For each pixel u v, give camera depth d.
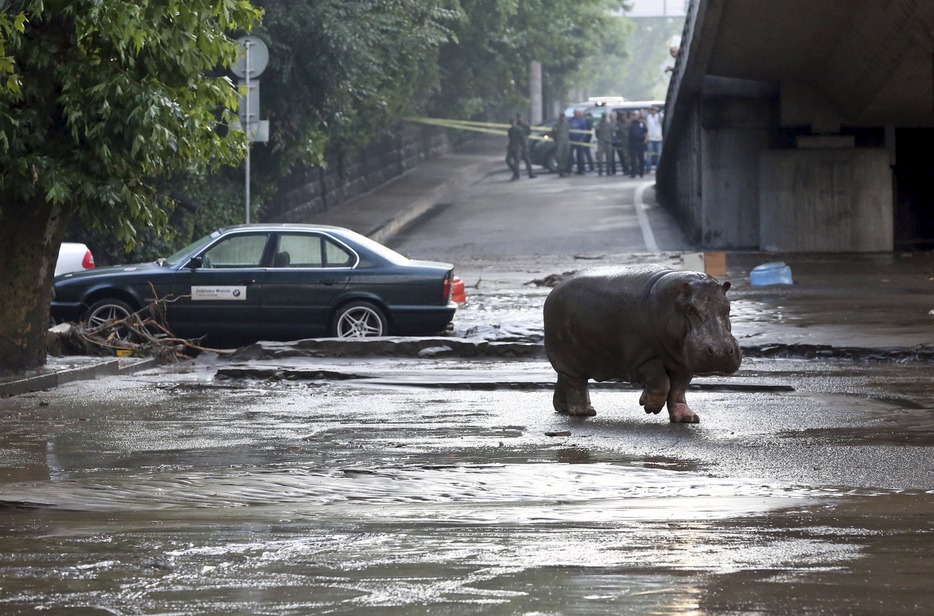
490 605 14.39
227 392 39.78
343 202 123.62
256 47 67.50
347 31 87.81
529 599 14.62
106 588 15.48
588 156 167.25
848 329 51.47
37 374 41.28
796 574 15.79
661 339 31.22
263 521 20.41
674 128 105.94
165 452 28.62
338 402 37.25
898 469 25.28
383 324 52.31
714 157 96.00
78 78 38.72
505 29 151.25
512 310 62.78
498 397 38.00
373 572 16.19
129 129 38.84
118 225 41.00
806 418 32.75
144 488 23.72
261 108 91.50
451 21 139.12
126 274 52.41
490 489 23.48
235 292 52.31
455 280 60.12
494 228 110.75
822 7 77.38
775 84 95.19
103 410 35.88
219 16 40.19
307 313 52.38
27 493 23.09
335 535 18.97
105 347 48.81
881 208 91.56
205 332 52.50
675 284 30.78
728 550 17.34
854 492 22.81
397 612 14.15
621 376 33.03
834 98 89.31
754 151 95.88
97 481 24.58
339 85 91.62
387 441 29.95
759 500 22.03
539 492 23.19
